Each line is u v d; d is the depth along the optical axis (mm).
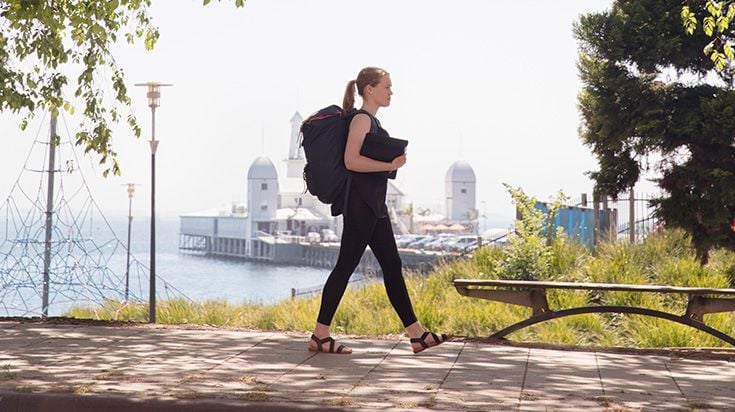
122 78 10633
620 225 21312
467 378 5828
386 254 6711
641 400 5184
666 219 15406
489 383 5656
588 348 7539
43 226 17438
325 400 4902
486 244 19062
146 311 17156
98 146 10625
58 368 5945
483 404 4953
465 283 8383
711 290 7852
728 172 14656
